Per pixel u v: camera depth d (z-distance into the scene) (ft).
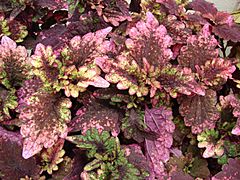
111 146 0.89
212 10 1.28
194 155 1.06
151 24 1.02
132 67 0.97
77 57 0.97
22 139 0.92
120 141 0.98
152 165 0.92
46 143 0.87
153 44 1.01
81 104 1.01
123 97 0.97
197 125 1.01
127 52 1.00
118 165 0.87
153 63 1.00
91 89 1.01
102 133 0.90
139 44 1.00
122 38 1.08
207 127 1.01
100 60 0.96
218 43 1.20
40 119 0.89
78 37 1.00
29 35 1.19
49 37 1.13
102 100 0.98
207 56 1.09
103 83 0.93
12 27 1.13
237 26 1.27
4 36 1.01
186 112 1.02
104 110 0.97
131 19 1.13
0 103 0.97
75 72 0.94
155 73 0.99
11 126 0.98
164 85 0.99
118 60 0.97
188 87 0.98
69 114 0.91
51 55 0.96
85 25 1.11
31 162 0.91
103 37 0.99
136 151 0.91
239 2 1.79
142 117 0.97
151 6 1.17
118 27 1.14
